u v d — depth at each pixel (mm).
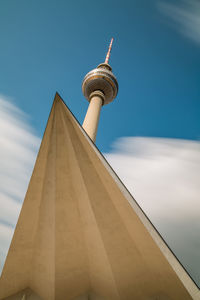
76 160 14930
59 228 14672
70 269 14961
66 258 14828
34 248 14805
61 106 14023
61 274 14773
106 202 14438
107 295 14805
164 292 13594
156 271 13406
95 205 14547
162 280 13328
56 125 14531
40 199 14344
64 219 14781
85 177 14789
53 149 14641
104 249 14328
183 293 12508
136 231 13406
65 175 14891
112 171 13117
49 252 14750
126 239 14156
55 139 14680
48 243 14703
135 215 13008
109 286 14625
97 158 14039
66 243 14789
